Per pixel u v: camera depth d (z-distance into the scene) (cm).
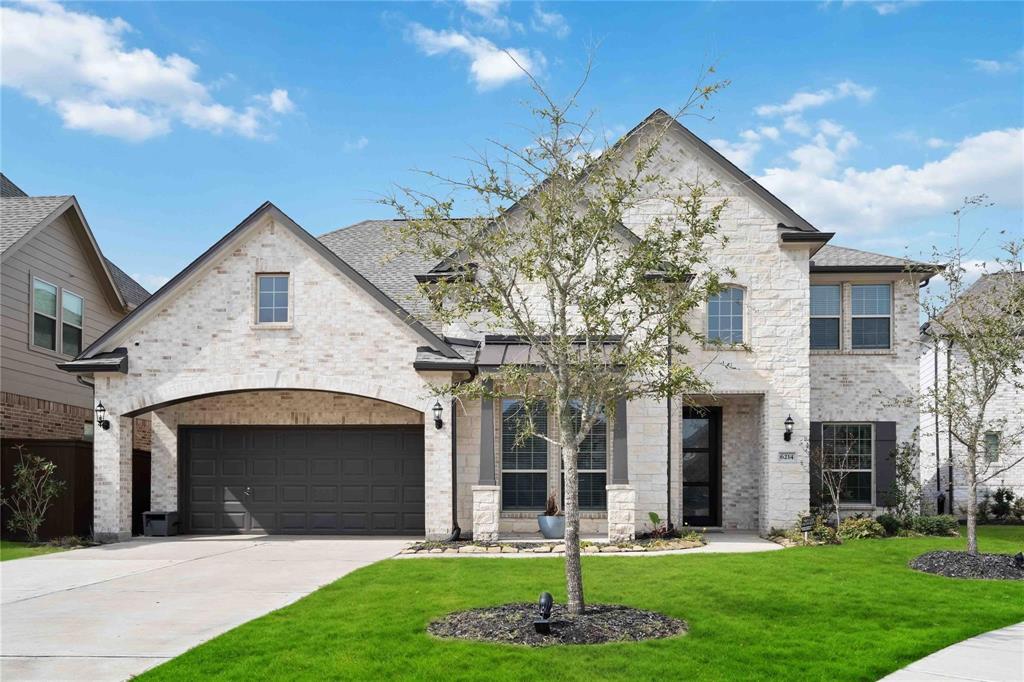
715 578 1327
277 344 1867
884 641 970
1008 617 1103
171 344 1889
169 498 2050
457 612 1079
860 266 2172
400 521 2009
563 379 1071
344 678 819
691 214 1105
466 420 1956
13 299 2111
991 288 1577
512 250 1360
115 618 1093
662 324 1066
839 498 2158
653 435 1945
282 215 1878
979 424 1523
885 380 2194
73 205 2348
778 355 2014
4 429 2053
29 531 1877
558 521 1864
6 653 928
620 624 1012
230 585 1318
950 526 1978
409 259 2214
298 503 2038
